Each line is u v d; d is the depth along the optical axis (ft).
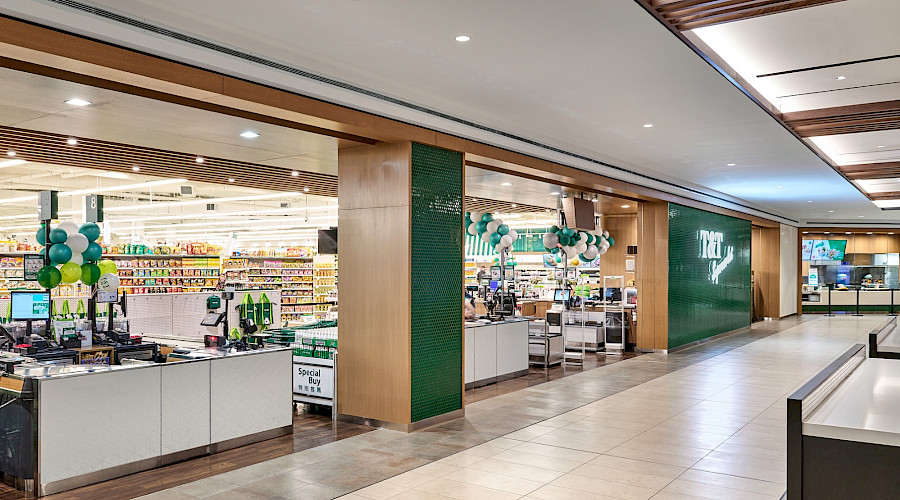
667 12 15.62
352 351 23.93
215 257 60.54
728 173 40.42
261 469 18.43
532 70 19.26
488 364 32.14
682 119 25.63
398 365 22.76
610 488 16.92
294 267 66.39
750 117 25.26
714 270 52.60
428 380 23.43
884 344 22.08
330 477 17.76
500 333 33.14
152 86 15.71
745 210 58.65
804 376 34.09
